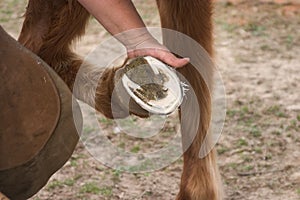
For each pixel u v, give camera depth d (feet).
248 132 24.23
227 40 32.94
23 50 13.55
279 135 24.00
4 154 13.47
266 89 27.71
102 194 20.81
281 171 21.97
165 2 16.78
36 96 13.50
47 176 14.33
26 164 13.69
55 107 13.64
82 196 20.71
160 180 21.58
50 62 16.67
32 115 13.48
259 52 31.73
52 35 16.57
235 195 20.71
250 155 22.84
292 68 29.84
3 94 13.24
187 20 16.83
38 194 20.79
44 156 13.87
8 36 13.52
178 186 21.25
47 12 16.55
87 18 16.78
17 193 14.15
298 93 27.32
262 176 21.71
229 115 25.38
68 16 16.43
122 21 13.07
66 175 21.90
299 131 24.25
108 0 13.02
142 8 37.17
